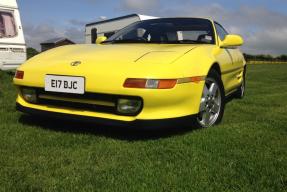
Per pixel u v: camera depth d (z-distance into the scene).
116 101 3.16
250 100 6.04
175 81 3.15
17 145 3.00
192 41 4.32
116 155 2.81
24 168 2.50
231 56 4.89
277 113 4.74
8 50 9.93
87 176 2.38
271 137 3.40
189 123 3.38
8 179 2.31
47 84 3.39
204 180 2.35
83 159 2.71
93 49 3.77
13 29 10.08
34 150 2.89
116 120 3.17
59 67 3.38
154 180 2.33
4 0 9.89
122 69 3.14
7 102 4.94
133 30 4.69
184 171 2.49
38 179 2.32
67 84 3.29
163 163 2.65
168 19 4.86
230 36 4.59
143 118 3.11
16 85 3.66
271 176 2.44
